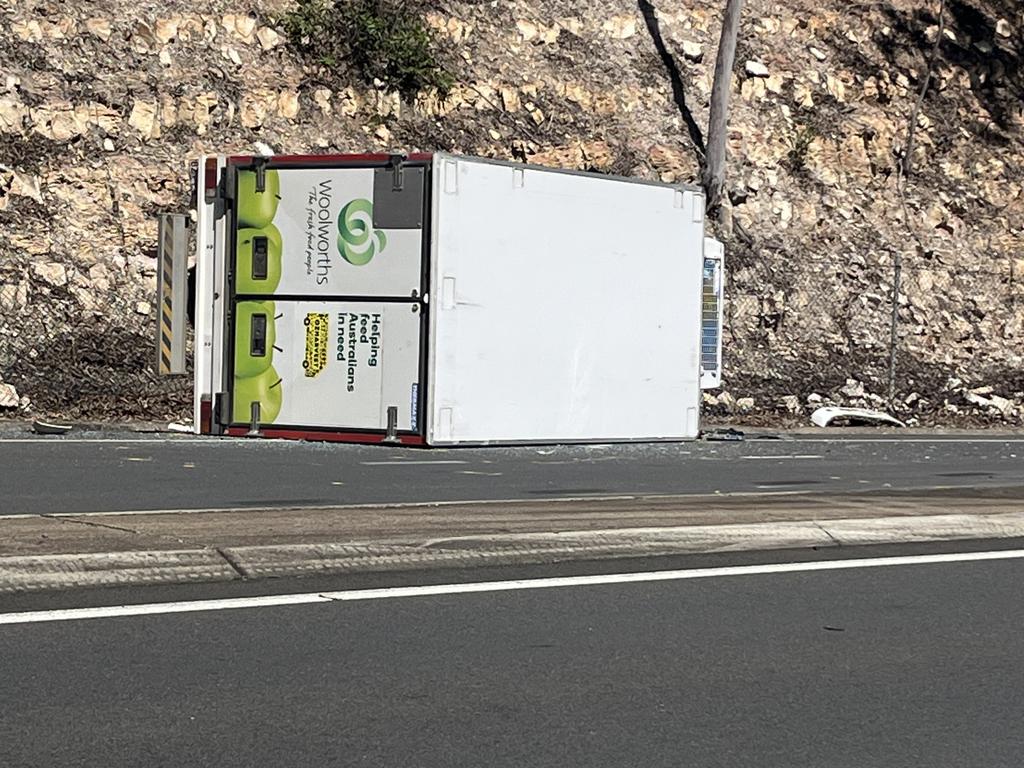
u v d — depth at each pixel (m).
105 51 27.02
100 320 24.03
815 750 6.59
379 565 10.33
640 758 6.40
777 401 28.23
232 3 28.86
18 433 19.41
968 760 6.49
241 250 18.36
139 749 6.33
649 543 11.38
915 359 31.08
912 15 37.66
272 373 18.30
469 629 8.65
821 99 35.06
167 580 9.64
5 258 23.91
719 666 7.99
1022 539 12.78
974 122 36.66
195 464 16.22
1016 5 39.09
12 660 7.68
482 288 18.22
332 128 28.66
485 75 31.12
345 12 29.78
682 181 31.69
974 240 34.50
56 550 9.73
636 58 33.47
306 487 14.51
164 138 26.70
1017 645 8.66
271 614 8.87
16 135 25.31
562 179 18.86
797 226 32.44
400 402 17.94
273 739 6.52
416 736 6.62
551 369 18.91
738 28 33.94
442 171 17.73
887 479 17.34
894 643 8.64
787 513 12.87
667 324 20.03
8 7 26.64
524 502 13.38
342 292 18.06
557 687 7.48
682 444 21.23
